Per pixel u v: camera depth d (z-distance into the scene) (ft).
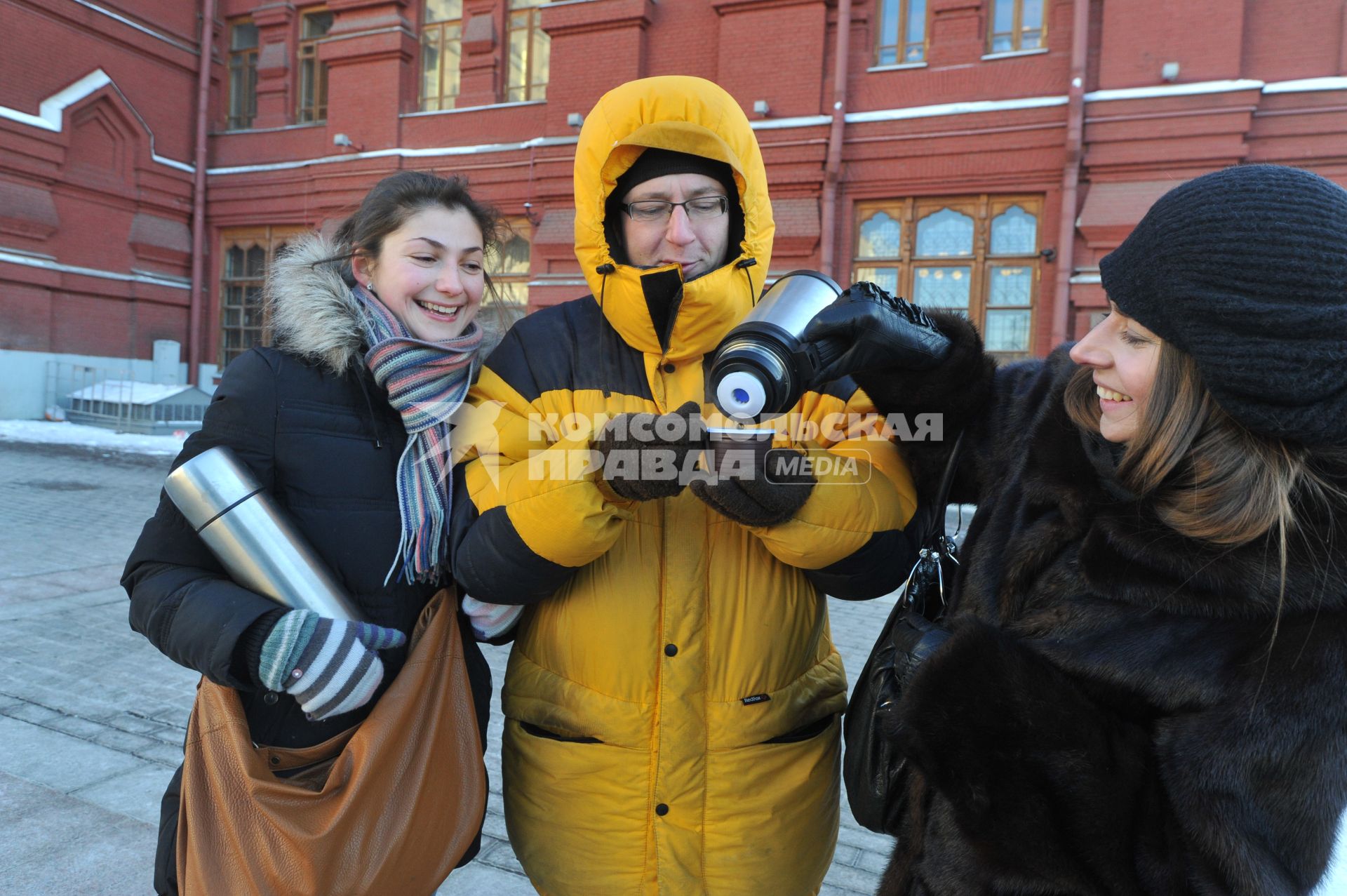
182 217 47.11
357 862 3.89
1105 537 3.02
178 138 46.60
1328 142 27.37
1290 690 2.57
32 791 8.58
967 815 3.05
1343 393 2.58
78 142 43.06
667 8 34.86
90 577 17.17
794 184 33.63
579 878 4.39
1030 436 3.67
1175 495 2.89
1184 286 2.70
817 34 32.73
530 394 4.58
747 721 4.37
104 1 42.73
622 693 4.32
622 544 4.34
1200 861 2.61
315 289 4.30
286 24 44.88
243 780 3.88
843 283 33.53
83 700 11.08
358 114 41.75
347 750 4.01
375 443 4.38
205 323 47.73
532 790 4.50
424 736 4.15
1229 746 2.60
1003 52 31.48
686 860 4.33
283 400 4.24
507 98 39.78
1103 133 29.53
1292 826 2.54
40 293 42.16
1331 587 2.60
